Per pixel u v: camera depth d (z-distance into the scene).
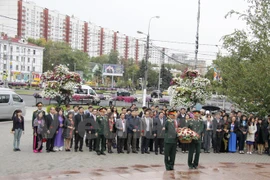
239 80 18.97
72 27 111.06
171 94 20.09
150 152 15.73
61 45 107.12
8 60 90.06
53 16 113.62
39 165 11.86
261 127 16.98
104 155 14.34
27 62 97.00
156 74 101.69
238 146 17.72
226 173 11.39
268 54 19.03
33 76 96.19
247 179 10.66
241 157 15.96
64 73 20.30
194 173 11.12
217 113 17.39
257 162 14.82
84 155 14.11
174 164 12.98
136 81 111.75
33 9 109.94
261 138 16.95
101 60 121.44
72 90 20.81
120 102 41.75
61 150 14.79
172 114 11.68
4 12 107.25
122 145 15.22
